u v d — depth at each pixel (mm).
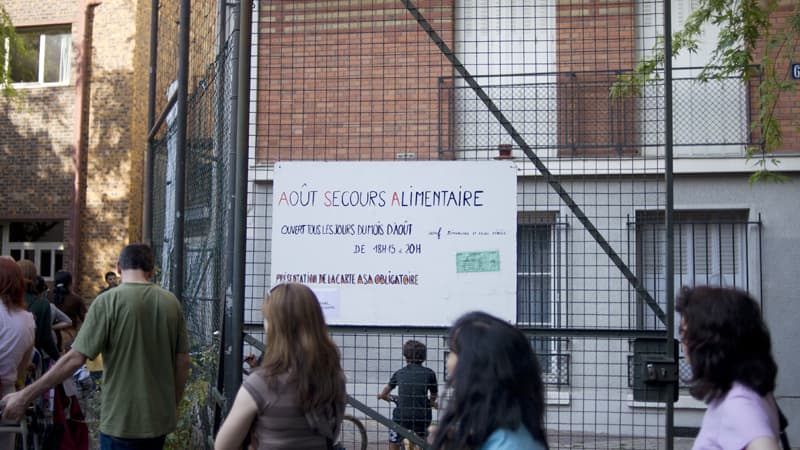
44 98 17594
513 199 4680
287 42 5754
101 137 17172
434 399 5551
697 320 2771
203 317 6664
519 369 2492
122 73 17188
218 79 6188
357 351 6184
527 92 6805
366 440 6383
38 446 6484
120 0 17281
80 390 8242
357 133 5754
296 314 3459
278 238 4801
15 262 6098
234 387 4688
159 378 4895
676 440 9500
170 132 8562
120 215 16953
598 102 6719
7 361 5910
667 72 4594
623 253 6266
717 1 7953
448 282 4672
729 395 2664
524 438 2434
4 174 17656
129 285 4938
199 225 7215
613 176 6230
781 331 10391
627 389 5418
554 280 5633
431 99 5637
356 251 4746
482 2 6422
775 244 10484
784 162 10305
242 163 4793
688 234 10758
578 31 5785
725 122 10492
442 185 4719
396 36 5543
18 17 17672
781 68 9836
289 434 3375
